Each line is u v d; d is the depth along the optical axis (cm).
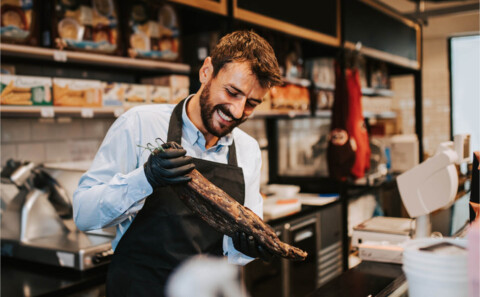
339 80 411
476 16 720
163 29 288
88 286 199
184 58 327
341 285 167
